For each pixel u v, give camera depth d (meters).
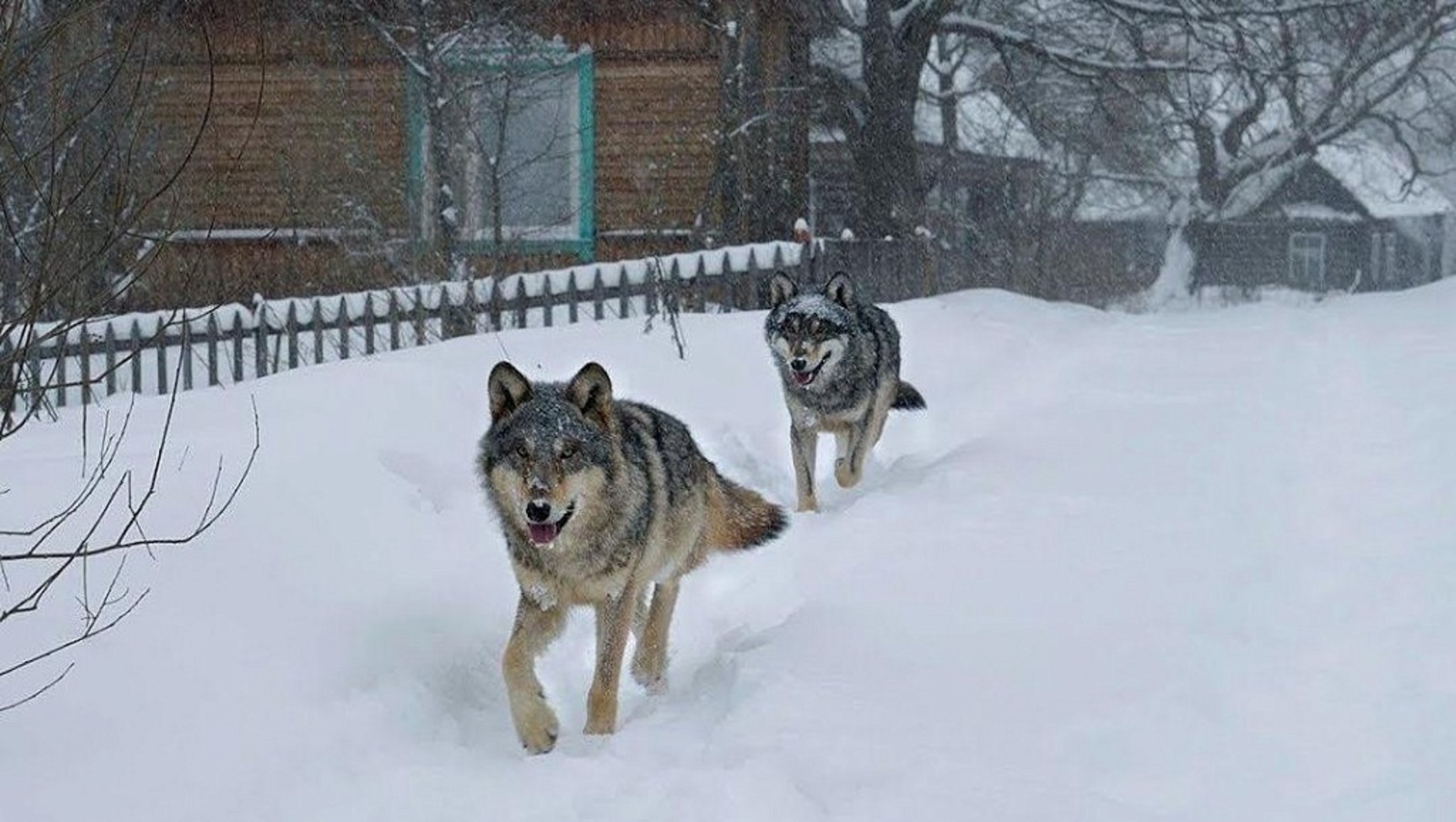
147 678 5.48
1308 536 7.57
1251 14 28.70
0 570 6.04
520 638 6.09
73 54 8.81
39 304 5.50
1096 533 7.82
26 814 4.65
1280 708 5.34
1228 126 45.28
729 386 12.63
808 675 5.88
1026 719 5.36
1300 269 61.28
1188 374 13.70
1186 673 5.69
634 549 6.25
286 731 5.32
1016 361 15.00
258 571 6.50
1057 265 38.91
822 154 34.09
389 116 21.48
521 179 23.05
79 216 5.89
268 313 13.97
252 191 20.64
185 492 7.12
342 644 6.09
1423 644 5.77
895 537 8.07
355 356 14.01
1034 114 32.12
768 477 10.98
